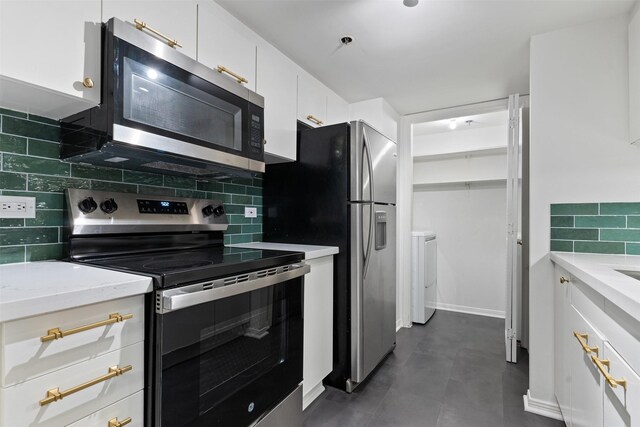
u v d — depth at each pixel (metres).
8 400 0.69
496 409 1.83
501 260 3.77
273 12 1.67
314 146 2.16
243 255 1.51
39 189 1.23
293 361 1.57
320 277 1.89
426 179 4.15
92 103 1.09
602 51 1.71
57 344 0.76
